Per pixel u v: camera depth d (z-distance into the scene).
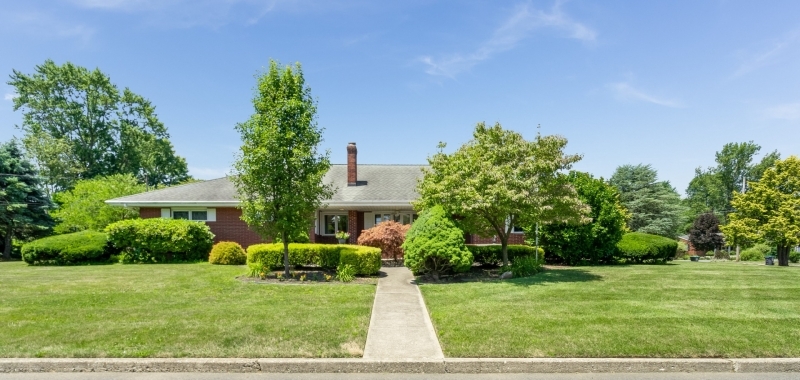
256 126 11.41
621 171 42.41
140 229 16.59
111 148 43.28
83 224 25.19
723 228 21.84
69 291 9.67
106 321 6.82
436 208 12.48
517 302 8.31
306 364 5.13
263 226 11.87
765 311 7.55
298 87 11.75
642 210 39.97
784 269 14.41
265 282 11.18
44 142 36.62
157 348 5.46
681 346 5.52
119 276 12.22
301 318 7.04
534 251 15.62
